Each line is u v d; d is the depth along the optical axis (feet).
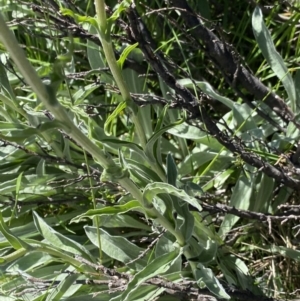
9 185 1.61
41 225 1.41
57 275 1.42
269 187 1.69
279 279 1.65
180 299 1.48
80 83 2.01
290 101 1.71
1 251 1.62
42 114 1.44
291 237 1.71
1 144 1.53
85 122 1.58
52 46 1.96
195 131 1.72
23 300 1.46
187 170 1.80
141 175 1.41
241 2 2.10
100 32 1.06
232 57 1.69
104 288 1.50
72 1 1.72
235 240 1.72
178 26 1.59
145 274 1.28
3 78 1.12
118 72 1.13
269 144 1.70
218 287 1.31
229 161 1.77
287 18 2.00
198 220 1.50
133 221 1.66
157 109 1.75
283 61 1.66
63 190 1.67
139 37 1.45
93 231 1.53
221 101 1.81
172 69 1.86
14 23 1.55
